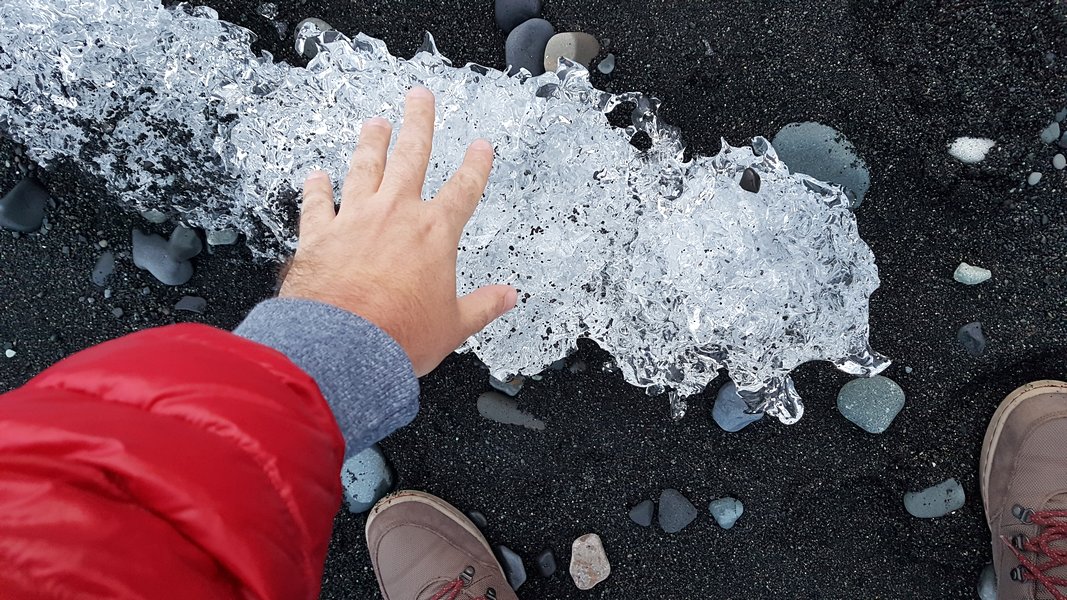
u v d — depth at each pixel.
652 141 1.24
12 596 0.38
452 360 1.33
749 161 1.21
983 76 1.17
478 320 0.87
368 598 1.41
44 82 1.20
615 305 1.27
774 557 1.35
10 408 0.44
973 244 1.23
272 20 1.23
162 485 0.43
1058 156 1.18
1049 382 1.25
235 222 1.27
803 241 1.19
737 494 1.33
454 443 1.36
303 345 0.59
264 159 1.22
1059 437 1.22
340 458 0.55
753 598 1.37
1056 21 1.14
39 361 1.34
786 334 1.22
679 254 1.21
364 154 0.86
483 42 1.25
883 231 1.24
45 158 1.25
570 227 1.23
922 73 1.19
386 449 1.37
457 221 0.84
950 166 1.20
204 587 0.43
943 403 1.28
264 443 0.47
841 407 1.28
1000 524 1.27
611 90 1.24
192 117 1.22
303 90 1.22
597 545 1.36
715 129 1.23
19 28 1.18
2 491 0.40
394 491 1.39
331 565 1.41
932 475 1.30
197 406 0.47
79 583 0.39
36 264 1.30
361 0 1.24
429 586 1.33
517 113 1.19
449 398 1.34
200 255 1.29
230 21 1.23
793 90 1.21
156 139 1.23
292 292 0.72
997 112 1.18
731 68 1.22
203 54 1.21
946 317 1.25
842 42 1.20
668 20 1.22
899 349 1.27
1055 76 1.16
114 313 1.32
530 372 1.30
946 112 1.19
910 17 1.18
